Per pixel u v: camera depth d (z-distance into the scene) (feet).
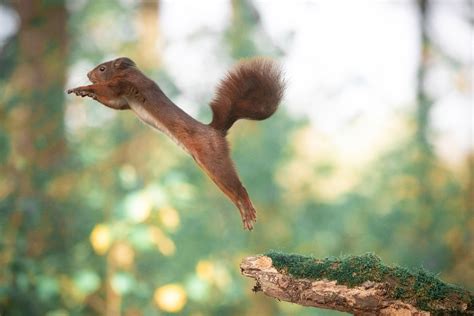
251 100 23.52
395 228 57.52
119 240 40.83
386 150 69.26
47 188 43.09
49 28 49.52
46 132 45.85
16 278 37.88
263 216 53.01
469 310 19.92
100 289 42.45
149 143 48.16
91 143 48.65
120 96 23.53
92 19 56.39
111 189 44.47
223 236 49.85
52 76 48.42
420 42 67.82
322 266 20.27
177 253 45.80
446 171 60.18
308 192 62.23
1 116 46.37
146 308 43.42
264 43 58.75
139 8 53.52
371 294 19.93
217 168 22.59
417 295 19.95
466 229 55.52
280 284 20.27
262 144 54.54
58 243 42.83
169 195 40.32
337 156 73.92
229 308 49.21
